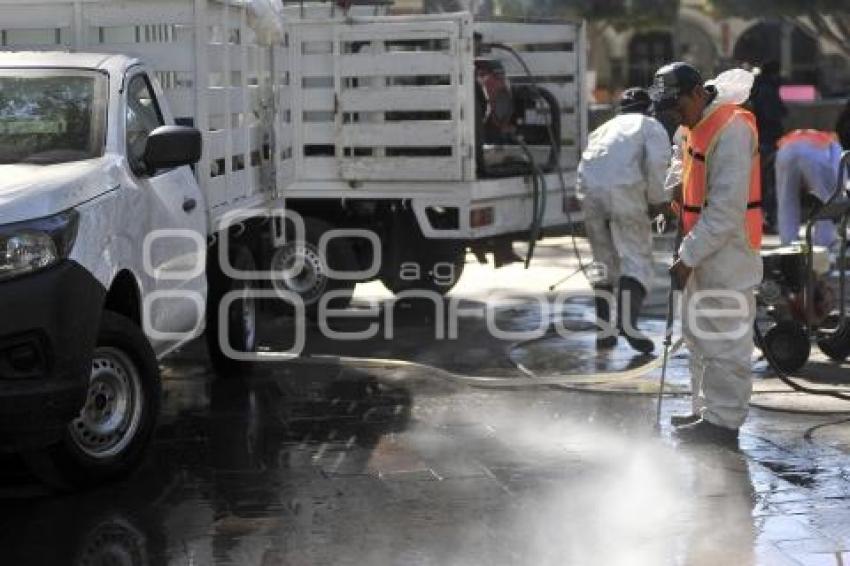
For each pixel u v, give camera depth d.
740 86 16.03
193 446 16.69
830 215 20.62
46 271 13.45
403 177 25.72
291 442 16.86
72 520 13.73
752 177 16.03
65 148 15.63
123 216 15.07
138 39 19.98
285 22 23.56
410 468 15.59
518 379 20.23
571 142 29.33
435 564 12.38
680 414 18.19
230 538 13.11
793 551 12.66
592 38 84.94
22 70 16.56
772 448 16.31
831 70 87.25
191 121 18.77
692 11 90.25
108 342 14.62
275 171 22.52
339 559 12.51
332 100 25.91
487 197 25.80
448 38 25.05
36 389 13.23
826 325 21.64
